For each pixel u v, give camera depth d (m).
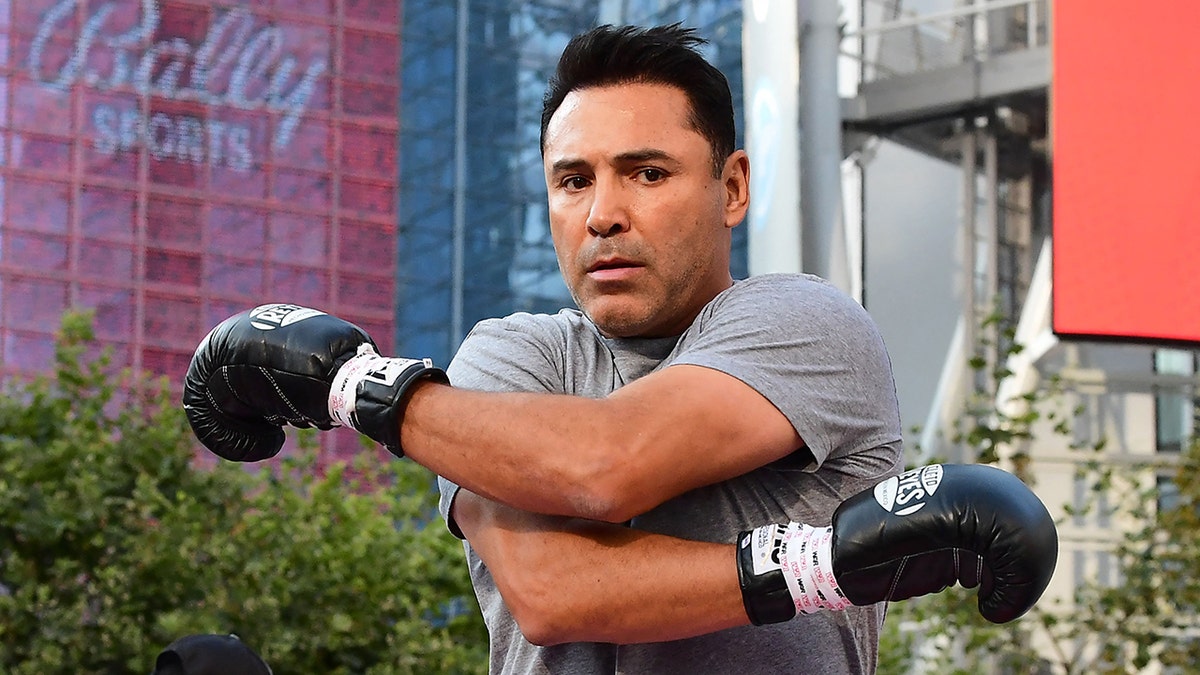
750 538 1.93
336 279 21.95
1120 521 9.64
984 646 8.75
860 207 9.39
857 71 9.31
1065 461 9.63
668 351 2.16
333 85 22.36
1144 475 9.67
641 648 2.04
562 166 2.10
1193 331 7.46
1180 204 7.48
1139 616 8.73
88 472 7.87
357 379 2.02
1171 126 7.50
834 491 2.08
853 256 9.37
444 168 23.86
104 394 8.52
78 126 20.66
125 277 20.55
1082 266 7.47
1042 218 9.39
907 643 8.59
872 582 1.88
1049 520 1.88
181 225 21.03
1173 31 7.50
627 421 1.92
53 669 7.33
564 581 1.95
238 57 21.75
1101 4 7.52
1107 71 7.53
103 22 20.97
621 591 1.93
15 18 20.52
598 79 2.11
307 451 8.62
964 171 9.35
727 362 1.99
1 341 19.75
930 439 9.23
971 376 9.22
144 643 7.50
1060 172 7.51
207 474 8.19
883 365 2.13
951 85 8.91
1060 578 9.58
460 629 8.17
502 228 24.03
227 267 21.23
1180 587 8.36
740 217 2.21
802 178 7.43
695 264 2.10
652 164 2.07
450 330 23.38
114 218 20.64
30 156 20.34
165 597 7.73
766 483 2.07
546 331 2.23
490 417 1.95
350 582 7.93
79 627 7.42
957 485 1.88
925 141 9.45
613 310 2.09
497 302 23.80
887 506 1.89
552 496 1.91
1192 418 9.83
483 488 1.95
